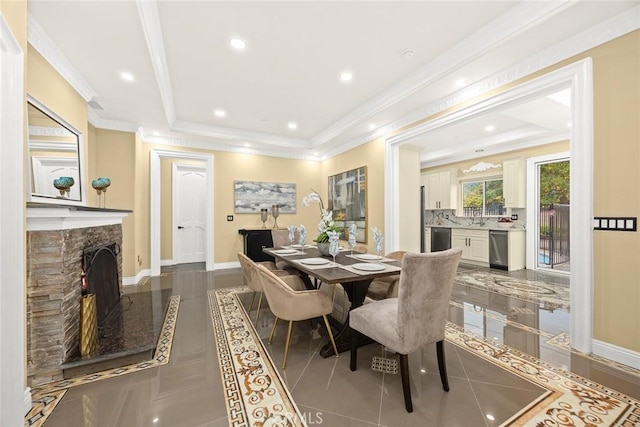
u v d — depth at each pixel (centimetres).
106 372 183
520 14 201
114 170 400
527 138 482
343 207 535
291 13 207
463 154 600
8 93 130
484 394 160
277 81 317
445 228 648
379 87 335
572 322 212
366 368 190
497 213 586
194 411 146
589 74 199
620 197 189
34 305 171
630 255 186
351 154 511
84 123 284
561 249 495
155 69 254
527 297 347
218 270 524
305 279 320
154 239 471
